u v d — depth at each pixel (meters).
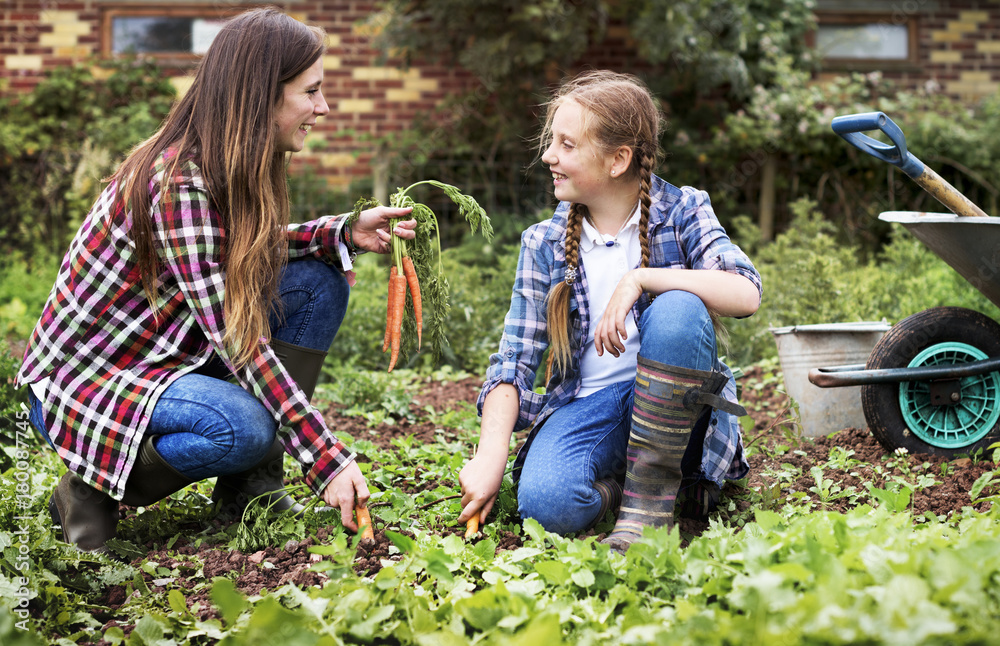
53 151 7.82
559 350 2.26
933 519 2.06
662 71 8.04
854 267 5.43
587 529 2.20
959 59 8.48
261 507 2.22
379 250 2.48
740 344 4.58
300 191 7.81
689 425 2.05
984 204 7.86
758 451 2.96
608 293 2.26
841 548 1.72
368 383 3.87
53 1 8.20
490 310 4.95
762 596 1.44
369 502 2.35
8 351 3.36
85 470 2.03
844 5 8.45
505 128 7.62
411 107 8.20
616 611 1.70
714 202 8.02
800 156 8.05
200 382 2.05
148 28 8.31
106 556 1.99
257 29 2.10
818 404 3.14
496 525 2.21
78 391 2.04
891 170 7.70
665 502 2.09
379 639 1.65
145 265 2.04
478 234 7.47
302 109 2.16
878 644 1.35
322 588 1.82
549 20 7.34
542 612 1.59
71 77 8.02
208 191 2.03
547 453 2.15
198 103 2.08
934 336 2.80
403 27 7.48
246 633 1.57
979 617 1.42
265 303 2.21
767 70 8.04
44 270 6.87
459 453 2.85
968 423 2.82
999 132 7.64
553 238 2.32
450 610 1.69
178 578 2.01
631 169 2.22
